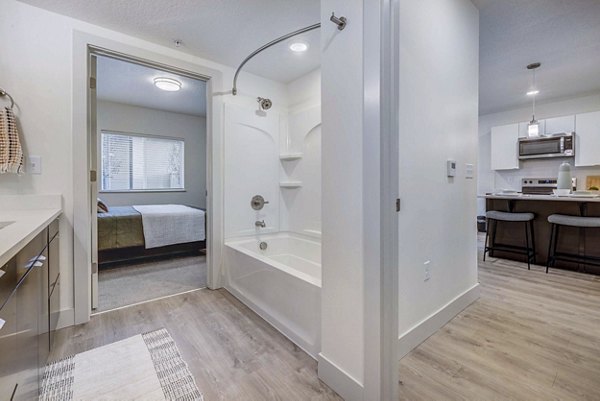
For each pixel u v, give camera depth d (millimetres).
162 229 3824
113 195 5102
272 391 1414
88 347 1784
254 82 3105
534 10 2318
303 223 3121
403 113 1669
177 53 2594
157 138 5512
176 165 5762
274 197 3227
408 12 1688
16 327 968
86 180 2133
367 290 1237
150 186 5492
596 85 4043
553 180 4938
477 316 2172
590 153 4352
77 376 1508
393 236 1224
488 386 1428
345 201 1354
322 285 1489
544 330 1954
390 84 1192
